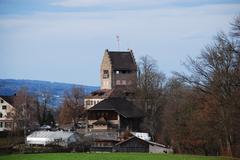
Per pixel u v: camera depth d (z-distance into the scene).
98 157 169.88
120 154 184.50
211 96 185.38
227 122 180.38
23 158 167.12
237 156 187.00
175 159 164.50
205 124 194.12
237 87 177.38
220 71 178.88
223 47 177.88
